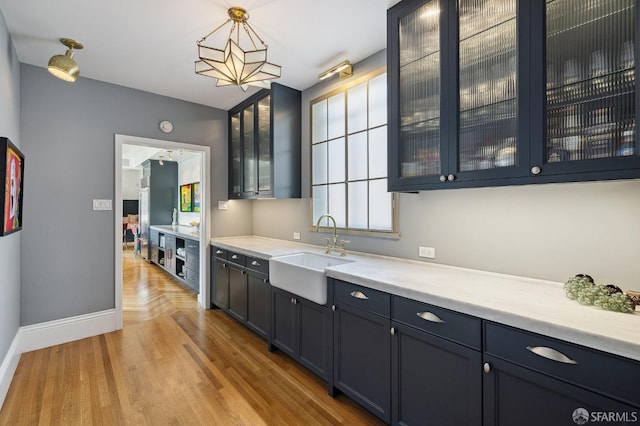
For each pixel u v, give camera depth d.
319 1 1.91
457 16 1.65
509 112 1.46
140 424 1.76
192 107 3.72
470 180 1.59
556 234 1.59
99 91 3.07
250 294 2.99
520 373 1.17
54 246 2.82
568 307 1.25
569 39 1.29
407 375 1.58
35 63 2.70
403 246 2.36
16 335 2.47
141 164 7.82
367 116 2.67
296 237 3.48
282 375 2.30
